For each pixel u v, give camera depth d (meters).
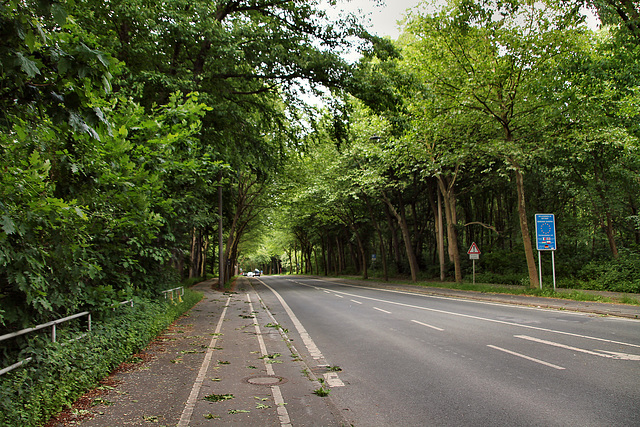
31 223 4.69
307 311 16.45
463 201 37.53
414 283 31.95
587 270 22.89
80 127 3.71
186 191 11.95
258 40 15.46
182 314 14.41
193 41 13.88
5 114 3.64
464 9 18.75
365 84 16.08
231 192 30.25
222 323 12.59
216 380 6.22
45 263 4.98
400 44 26.45
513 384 6.04
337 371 7.14
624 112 18.88
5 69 3.15
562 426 4.46
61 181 6.19
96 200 7.04
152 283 12.45
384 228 50.31
